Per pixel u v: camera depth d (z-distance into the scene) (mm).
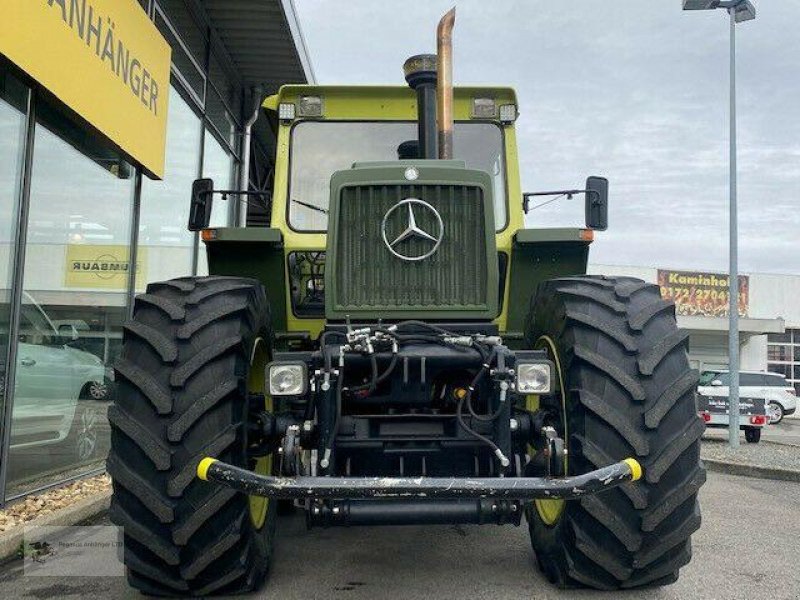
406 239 3252
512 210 4496
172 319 2979
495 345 3021
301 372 2920
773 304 31531
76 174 6312
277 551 4008
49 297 5895
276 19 9680
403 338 3014
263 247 4145
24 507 5066
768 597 3338
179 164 9164
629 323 3020
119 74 6582
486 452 3109
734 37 11977
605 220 4152
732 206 11930
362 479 2549
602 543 2941
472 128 4668
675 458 2865
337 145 4648
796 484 7914
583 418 2938
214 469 2539
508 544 4152
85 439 6480
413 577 3518
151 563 2883
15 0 4746
